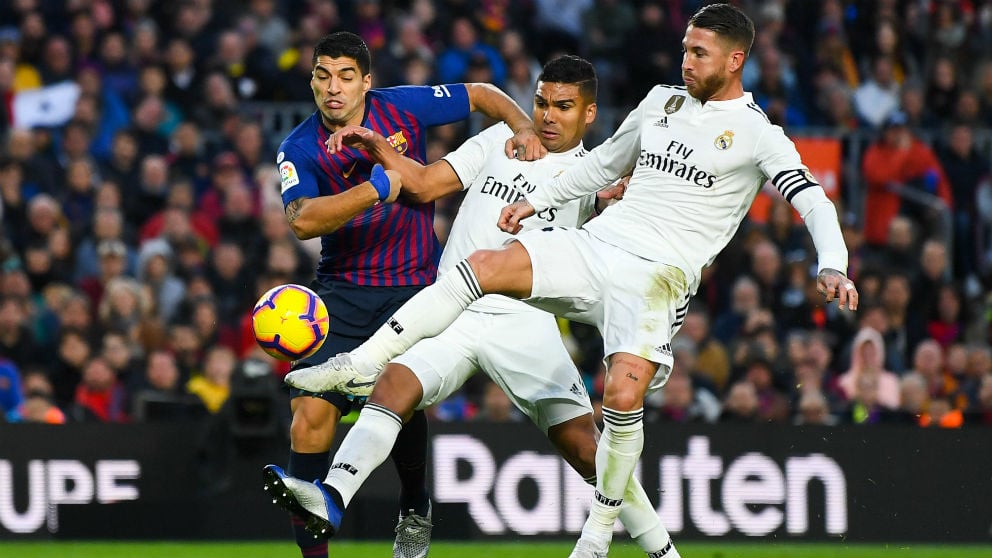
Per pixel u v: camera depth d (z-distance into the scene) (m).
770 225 46.09
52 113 47.38
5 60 47.34
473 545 32.91
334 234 23.27
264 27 50.66
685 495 34.06
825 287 19.52
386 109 23.20
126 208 45.22
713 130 20.70
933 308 46.03
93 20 49.59
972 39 56.00
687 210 20.77
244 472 33.47
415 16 51.38
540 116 23.52
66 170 45.59
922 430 34.94
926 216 49.34
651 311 20.39
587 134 49.91
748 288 42.78
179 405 35.91
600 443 20.67
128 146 45.75
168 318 42.12
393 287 23.52
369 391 20.69
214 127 47.25
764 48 52.09
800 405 38.53
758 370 39.78
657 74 52.69
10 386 38.81
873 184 49.50
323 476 22.52
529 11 54.59
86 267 43.72
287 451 33.81
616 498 20.62
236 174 45.28
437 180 23.11
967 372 42.72
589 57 53.66
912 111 52.16
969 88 55.19
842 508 34.56
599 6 53.84
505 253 20.61
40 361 39.97
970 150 51.22
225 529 33.31
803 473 34.53
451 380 22.89
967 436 35.03
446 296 20.42
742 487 34.28
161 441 33.69
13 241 43.56
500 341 23.23
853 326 43.94
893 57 54.66
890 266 47.09
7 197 43.81
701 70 20.52
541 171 23.72
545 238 20.86
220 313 41.22
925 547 34.34
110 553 30.38
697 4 54.28
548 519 33.72
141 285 42.00
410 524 24.61
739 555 32.06
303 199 22.16
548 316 23.67
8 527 32.69
